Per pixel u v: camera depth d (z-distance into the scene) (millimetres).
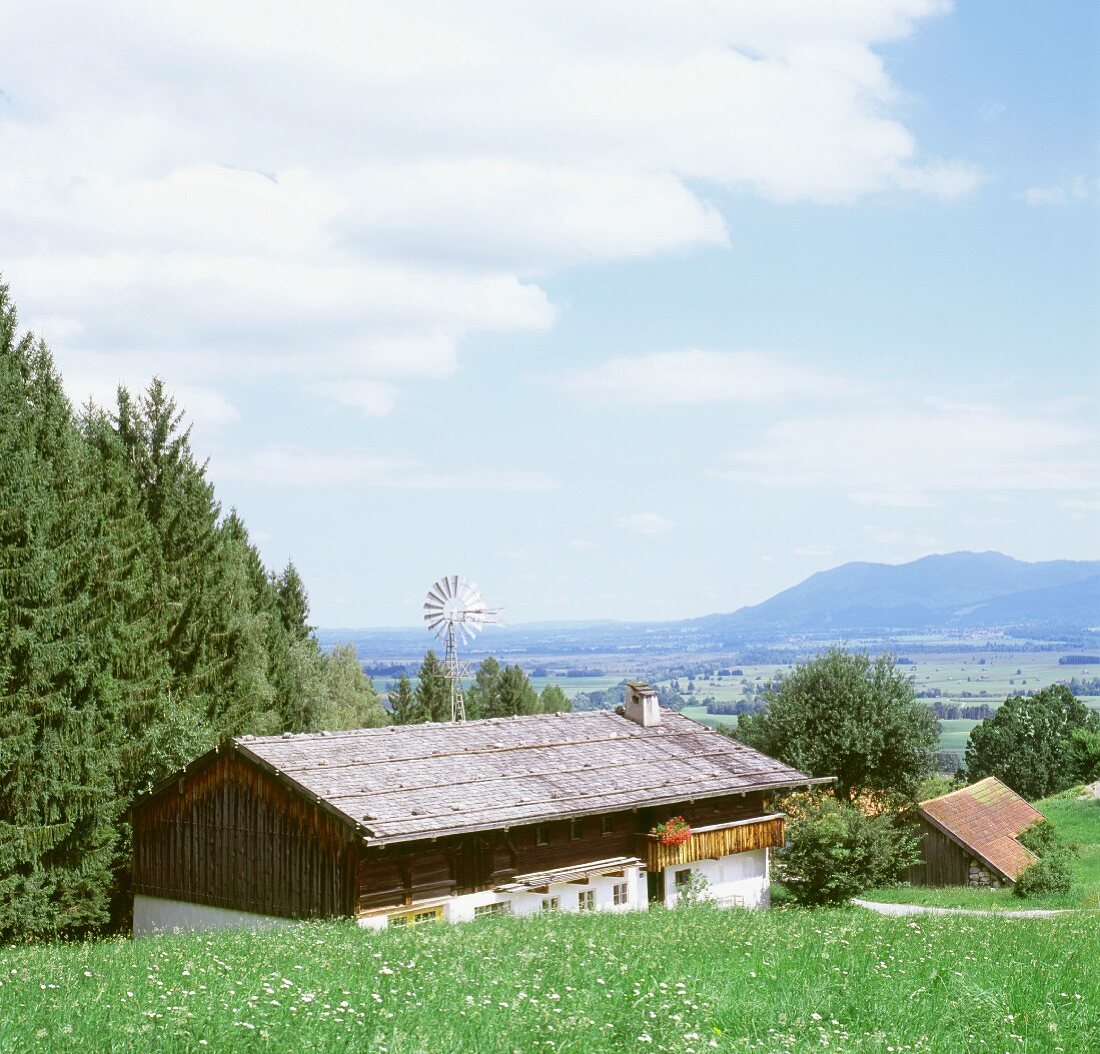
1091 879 49438
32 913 33469
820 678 60062
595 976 13414
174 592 50844
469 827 30234
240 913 31422
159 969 14289
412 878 29984
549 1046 9859
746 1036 10453
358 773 31703
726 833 39031
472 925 22438
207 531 55062
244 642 54031
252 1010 10672
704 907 31719
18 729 33688
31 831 33562
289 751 32188
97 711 36438
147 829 34344
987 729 89250
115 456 52125
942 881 51656
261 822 31234
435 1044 9633
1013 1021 11008
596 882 34656
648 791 36406
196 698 48156
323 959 15133
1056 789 86188
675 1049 9734
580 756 38219
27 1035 9703
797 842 41781
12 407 38000
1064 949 16531
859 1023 11188
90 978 13383
